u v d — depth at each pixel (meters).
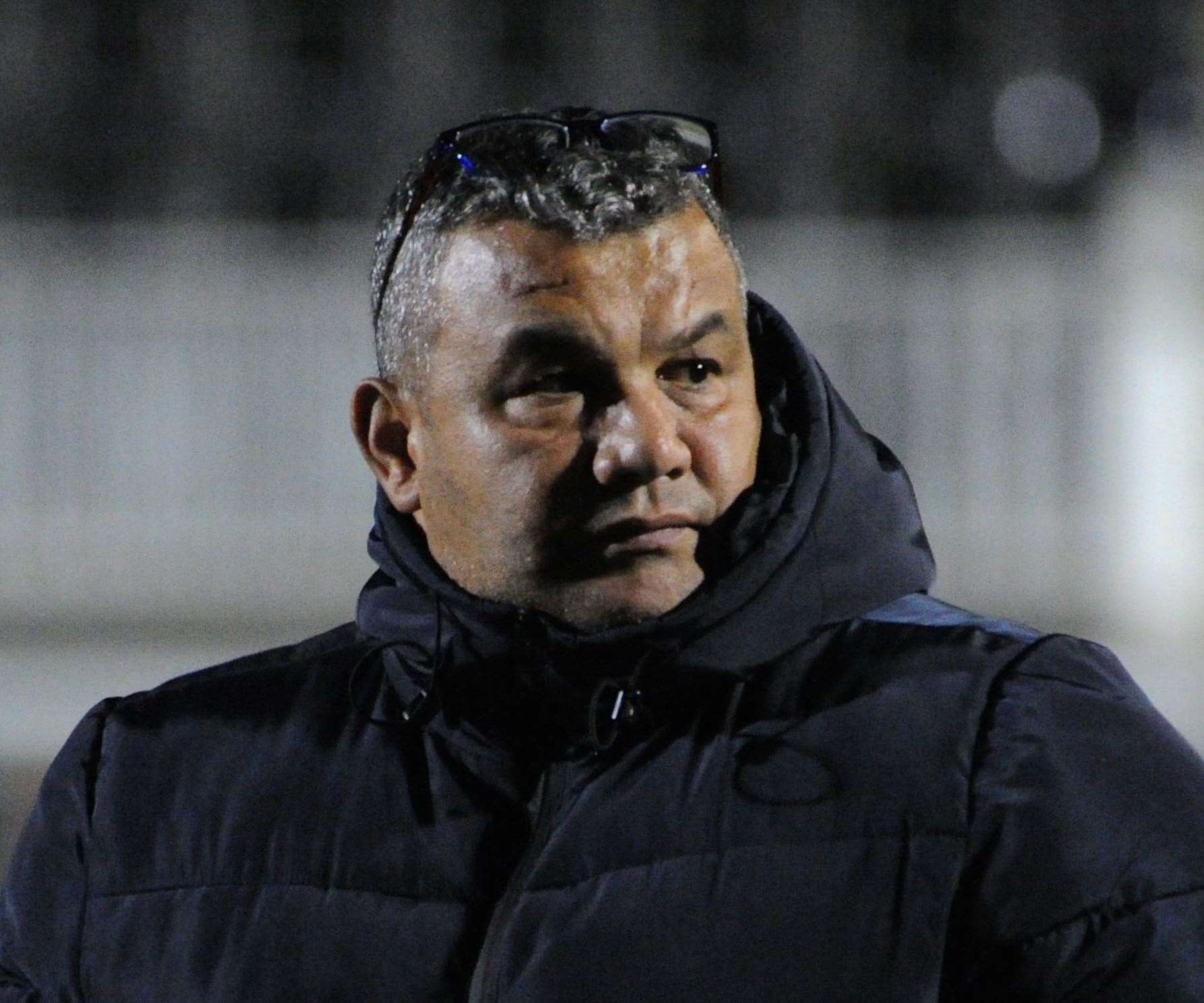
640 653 5.70
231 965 5.88
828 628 5.86
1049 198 34.09
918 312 33.81
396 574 6.18
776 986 5.30
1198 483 33.12
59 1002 6.29
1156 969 5.20
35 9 35.16
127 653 33.81
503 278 5.68
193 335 35.03
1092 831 5.34
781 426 5.92
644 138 5.80
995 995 5.33
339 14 35.41
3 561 34.88
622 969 5.43
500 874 5.82
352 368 35.03
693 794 5.61
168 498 35.06
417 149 35.31
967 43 34.41
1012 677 5.64
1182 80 33.72
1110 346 33.47
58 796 6.53
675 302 5.65
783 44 34.88
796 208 34.59
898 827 5.43
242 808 6.15
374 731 6.18
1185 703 29.52
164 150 35.34
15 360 34.97
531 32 35.34
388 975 5.73
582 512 5.67
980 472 33.78
